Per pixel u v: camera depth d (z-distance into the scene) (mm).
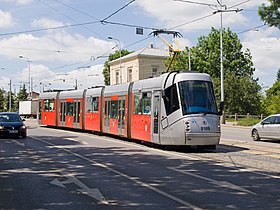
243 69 64812
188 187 10031
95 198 8891
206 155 16750
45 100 40125
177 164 14102
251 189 9781
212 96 18469
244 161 14859
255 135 24578
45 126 41781
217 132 17953
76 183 10633
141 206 8141
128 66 66188
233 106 58281
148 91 20719
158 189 9812
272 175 11812
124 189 9836
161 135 18891
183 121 17719
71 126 34062
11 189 9898
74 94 34062
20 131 25438
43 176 11727
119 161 14891
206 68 63375
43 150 18641
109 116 26688
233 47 64625
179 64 63438
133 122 22500
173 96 18375
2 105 105375
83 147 20062
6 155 16734
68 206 8180
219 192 9445
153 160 15164
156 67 64625
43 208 8023
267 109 55562
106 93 27672
